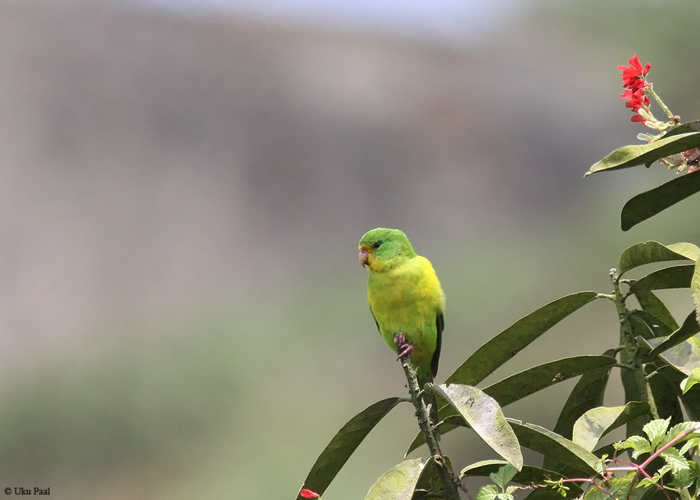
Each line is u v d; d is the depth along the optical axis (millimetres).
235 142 21156
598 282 16844
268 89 22266
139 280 18031
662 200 2881
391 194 21734
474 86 23516
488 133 22719
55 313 17062
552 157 22234
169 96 21250
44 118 19656
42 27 20828
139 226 18984
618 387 11195
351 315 16609
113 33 21531
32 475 14094
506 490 2619
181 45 22234
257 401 14930
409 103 23172
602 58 22359
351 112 22594
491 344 3129
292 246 20109
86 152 19609
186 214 19594
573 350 14312
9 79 19781
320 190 21266
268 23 23766
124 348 15836
